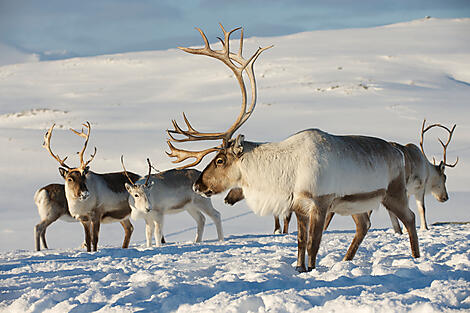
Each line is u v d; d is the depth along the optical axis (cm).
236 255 2047
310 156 1586
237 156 1650
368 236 2703
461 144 10300
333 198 1605
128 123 18312
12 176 8825
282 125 15250
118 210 3033
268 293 1177
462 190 6612
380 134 12438
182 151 1742
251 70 1717
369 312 1003
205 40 1755
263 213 1656
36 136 12850
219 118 18938
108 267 1794
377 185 1650
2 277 1725
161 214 2958
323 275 1382
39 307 1239
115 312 1139
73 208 2894
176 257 2033
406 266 1452
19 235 5078
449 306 1037
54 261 2092
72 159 10012
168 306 1147
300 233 1614
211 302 1123
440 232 2681
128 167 8881
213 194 1694
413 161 2961
